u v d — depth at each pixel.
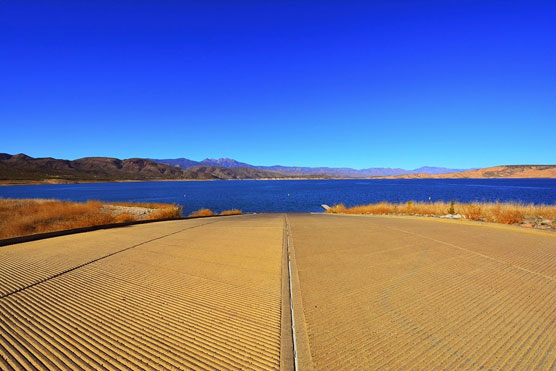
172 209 18.27
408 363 2.24
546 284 3.94
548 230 8.21
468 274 4.41
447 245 6.49
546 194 46.75
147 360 2.33
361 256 5.64
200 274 4.55
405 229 9.19
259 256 5.72
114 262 5.24
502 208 12.19
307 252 6.05
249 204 38.12
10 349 2.46
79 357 2.37
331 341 2.58
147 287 3.98
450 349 2.44
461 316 3.05
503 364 2.23
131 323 2.96
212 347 2.54
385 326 2.85
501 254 5.60
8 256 5.69
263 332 2.79
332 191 70.06
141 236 8.19
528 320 2.94
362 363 2.25
